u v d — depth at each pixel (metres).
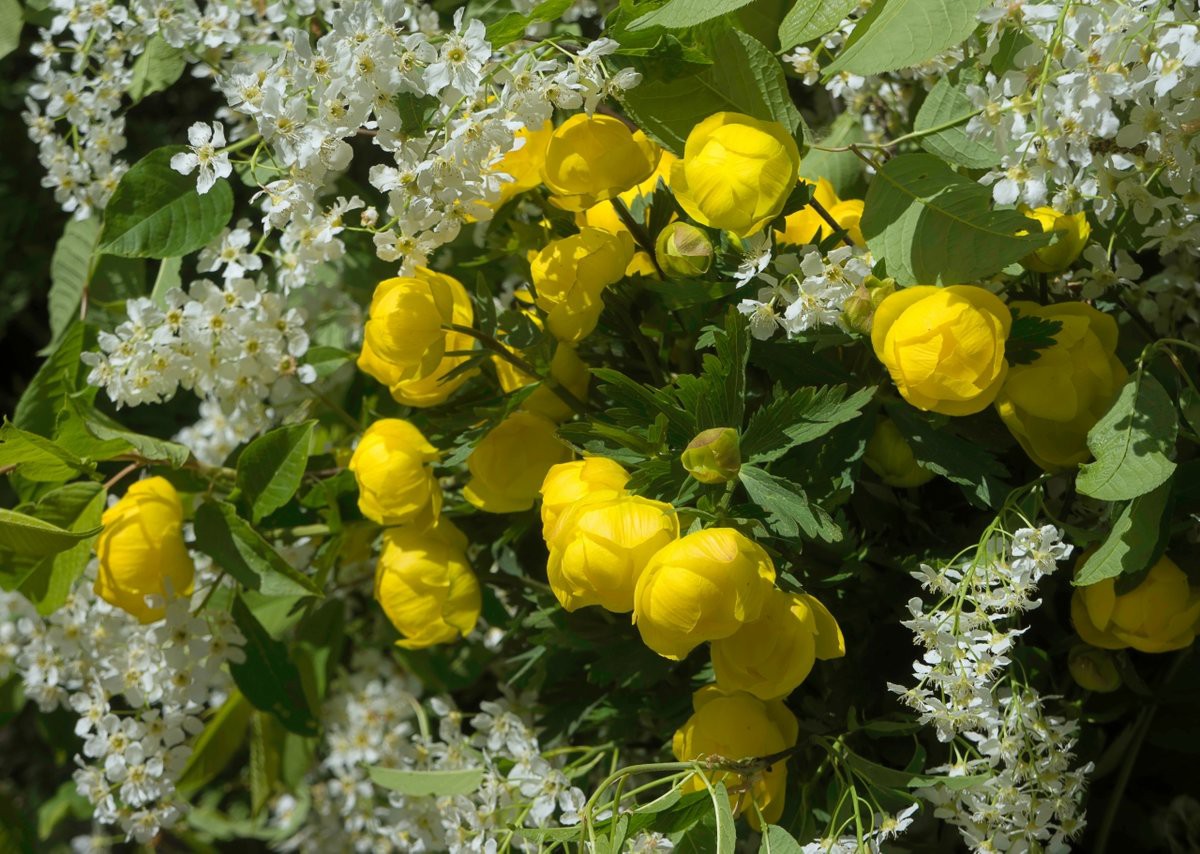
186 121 1.53
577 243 0.99
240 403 1.05
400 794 1.08
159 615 1.04
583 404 1.02
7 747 1.62
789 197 0.99
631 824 0.96
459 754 1.07
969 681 0.96
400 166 0.98
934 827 1.04
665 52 0.99
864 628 1.02
